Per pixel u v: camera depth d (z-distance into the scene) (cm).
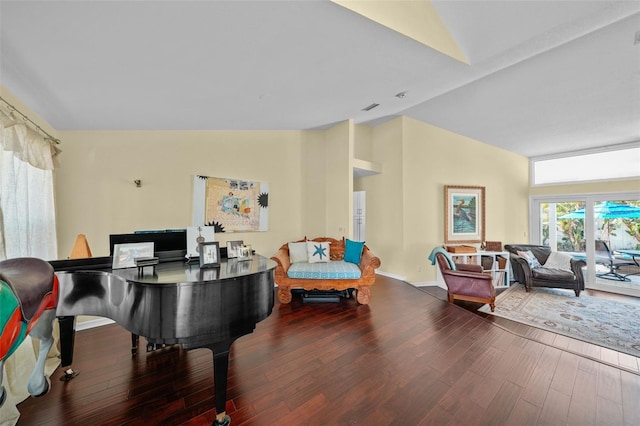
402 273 496
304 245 420
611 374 210
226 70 217
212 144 387
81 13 134
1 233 180
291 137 456
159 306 147
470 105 413
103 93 229
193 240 230
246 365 216
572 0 188
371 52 222
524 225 605
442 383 195
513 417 162
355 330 282
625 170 484
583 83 319
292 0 146
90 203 312
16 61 174
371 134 565
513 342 261
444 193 524
